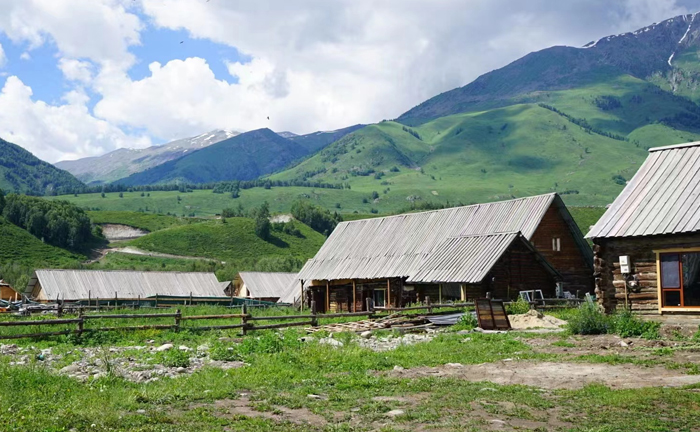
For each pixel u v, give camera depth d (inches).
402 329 1192.8
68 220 7386.8
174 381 627.5
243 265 5856.3
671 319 1106.1
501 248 1763.0
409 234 2277.3
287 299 3004.4
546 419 479.2
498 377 661.3
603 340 933.8
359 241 2474.2
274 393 575.8
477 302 1176.8
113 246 7667.3
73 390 567.5
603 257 1202.0
